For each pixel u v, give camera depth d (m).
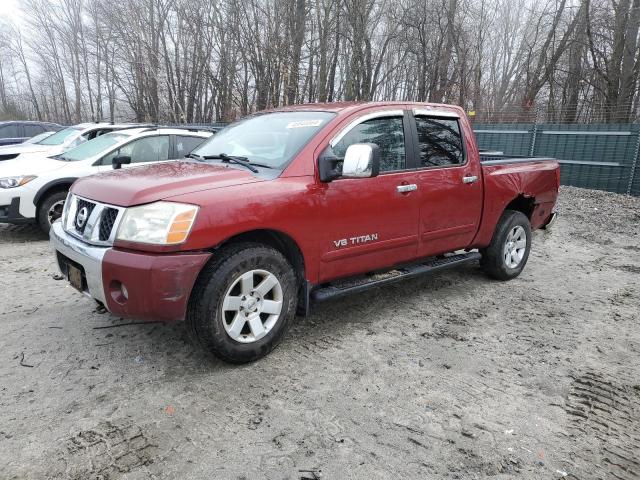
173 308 2.95
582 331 4.18
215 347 3.16
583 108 24.28
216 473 2.38
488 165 4.95
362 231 3.82
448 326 4.20
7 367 3.31
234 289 3.26
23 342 3.68
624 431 2.81
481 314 4.49
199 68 26.52
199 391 3.07
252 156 3.78
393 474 2.40
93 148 7.45
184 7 24.89
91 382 3.15
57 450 2.51
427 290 5.09
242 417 2.82
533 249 7.10
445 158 4.52
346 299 4.75
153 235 2.90
